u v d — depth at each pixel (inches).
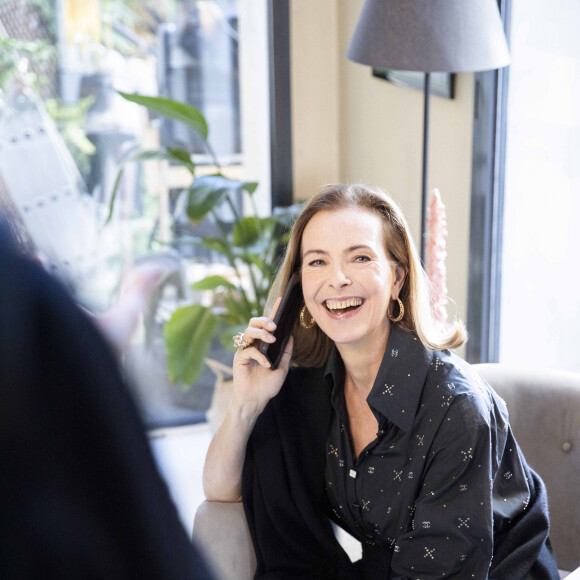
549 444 62.1
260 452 57.3
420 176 100.6
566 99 78.8
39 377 11.0
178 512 12.1
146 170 119.0
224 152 121.6
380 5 75.1
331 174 124.2
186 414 125.6
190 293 123.5
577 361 82.7
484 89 86.2
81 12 112.1
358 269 52.2
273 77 118.6
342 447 55.9
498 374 64.1
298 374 59.7
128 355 13.0
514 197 87.9
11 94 111.0
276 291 58.3
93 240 116.7
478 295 92.2
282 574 55.4
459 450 49.8
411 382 51.7
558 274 83.4
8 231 11.3
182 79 118.3
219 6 116.6
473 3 72.7
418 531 49.8
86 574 11.0
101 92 115.1
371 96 111.0
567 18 77.2
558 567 61.9
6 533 10.7
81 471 11.1
